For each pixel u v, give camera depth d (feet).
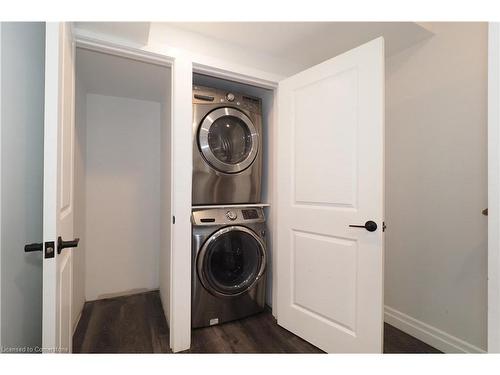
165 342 5.49
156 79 6.73
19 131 3.37
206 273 5.92
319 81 5.27
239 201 6.63
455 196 5.09
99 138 7.66
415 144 5.79
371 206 4.40
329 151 5.07
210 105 6.18
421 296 5.64
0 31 2.99
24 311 3.53
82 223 6.91
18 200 3.37
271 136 6.89
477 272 4.78
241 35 5.47
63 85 3.30
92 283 7.58
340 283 4.87
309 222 5.43
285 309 5.97
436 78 5.41
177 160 5.15
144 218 8.29
